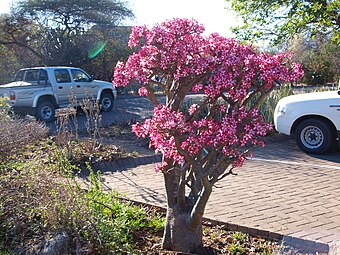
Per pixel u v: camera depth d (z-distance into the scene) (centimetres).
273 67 333
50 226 402
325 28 1221
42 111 1490
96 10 2550
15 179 456
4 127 618
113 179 702
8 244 405
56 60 2478
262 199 577
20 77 1572
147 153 875
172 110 367
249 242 434
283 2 1232
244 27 1300
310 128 887
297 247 413
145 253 402
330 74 2808
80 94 1605
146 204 537
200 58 342
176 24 353
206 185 364
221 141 335
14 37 2575
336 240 432
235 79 340
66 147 791
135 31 364
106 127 1180
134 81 377
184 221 397
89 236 394
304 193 605
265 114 1062
